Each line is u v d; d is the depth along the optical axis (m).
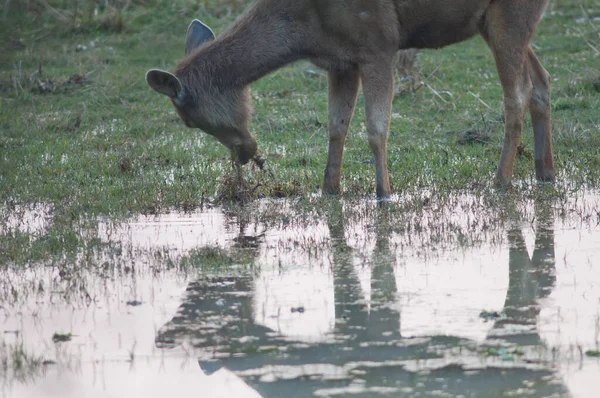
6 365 10.29
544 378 9.48
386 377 9.70
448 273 13.09
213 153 23.06
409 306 11.73
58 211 17.98
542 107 18.97
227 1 39.50
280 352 10.46
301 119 25.97
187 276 13.40
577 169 20.06
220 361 10.30
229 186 18.75
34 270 14.06
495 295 12.02
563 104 26.17
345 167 21.22
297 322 11.34
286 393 9.39
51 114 28.20
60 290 12.92
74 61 34.41
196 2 39.88
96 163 22.34
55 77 32.09
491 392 9.20
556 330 10.71
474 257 13.87
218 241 15.48
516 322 11.02
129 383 9.75
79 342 10.91
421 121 25.53
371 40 17.25
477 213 16.61
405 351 10.33
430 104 27.22
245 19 17.88
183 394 9.41
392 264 13.66
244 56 17.58
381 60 17.45
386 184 18.17
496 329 10.83
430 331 10.86
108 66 33.72
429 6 17.27
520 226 15.59
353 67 17.88
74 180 20.84
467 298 11.94
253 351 10.52
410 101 27.70
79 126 27.09
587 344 10.28
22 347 10.79
